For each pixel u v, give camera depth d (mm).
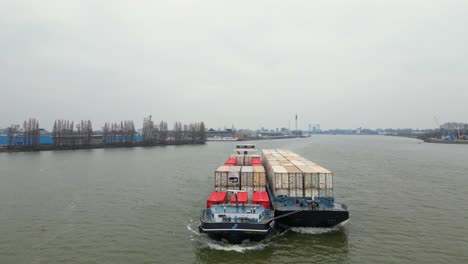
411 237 32438
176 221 38469
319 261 26812
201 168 89125
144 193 54938
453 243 30703
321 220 33125
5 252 28875
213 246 30031
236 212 31484
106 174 76875
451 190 56438
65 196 52250
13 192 55281
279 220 33625
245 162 56625
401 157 120438
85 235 33406
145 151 157375
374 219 38750
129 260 27109
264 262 26578
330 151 159500
